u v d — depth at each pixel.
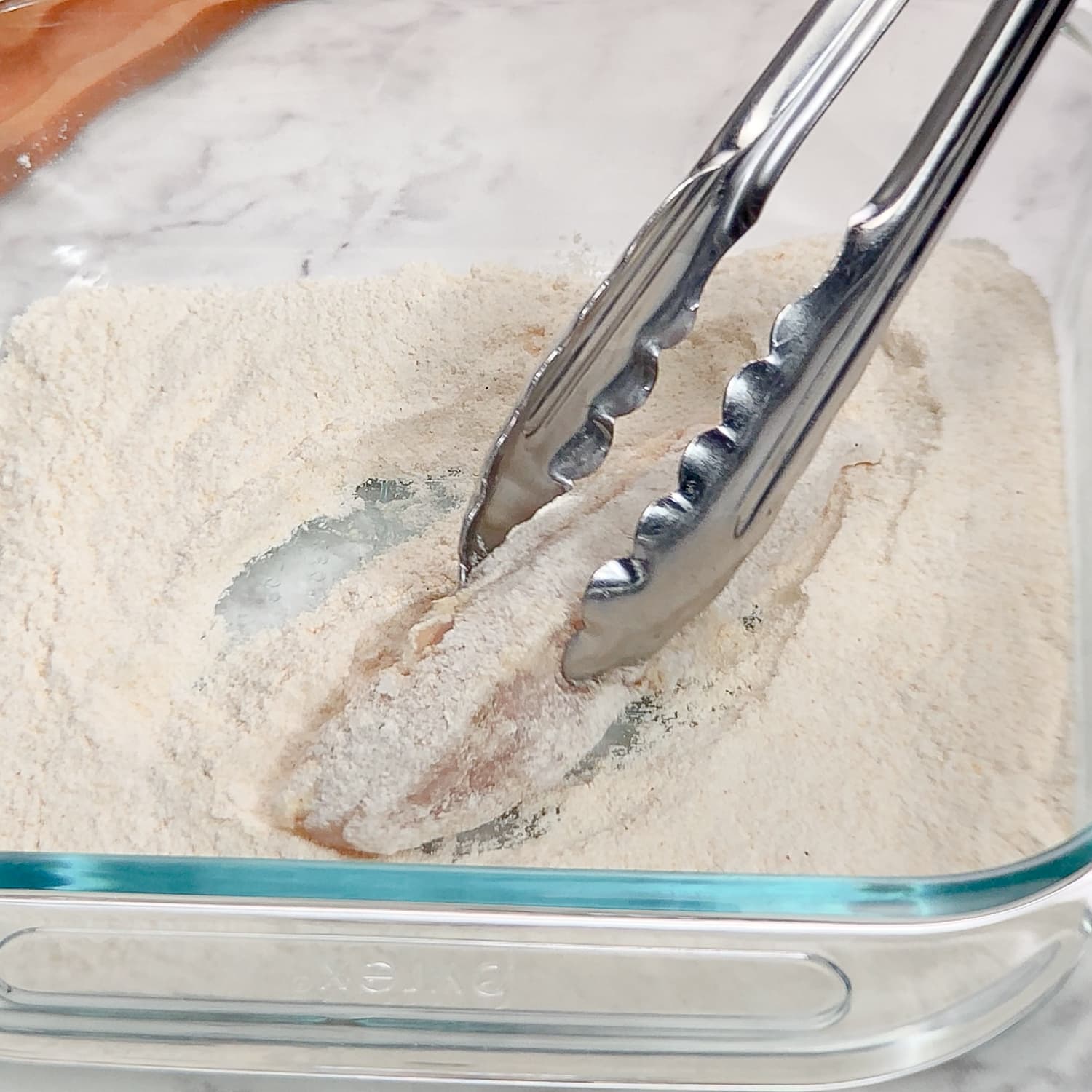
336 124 0.45
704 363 0.40
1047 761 0.34
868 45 0.32
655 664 0.36
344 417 0.41
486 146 0.44
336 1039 0.33
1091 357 0.38
